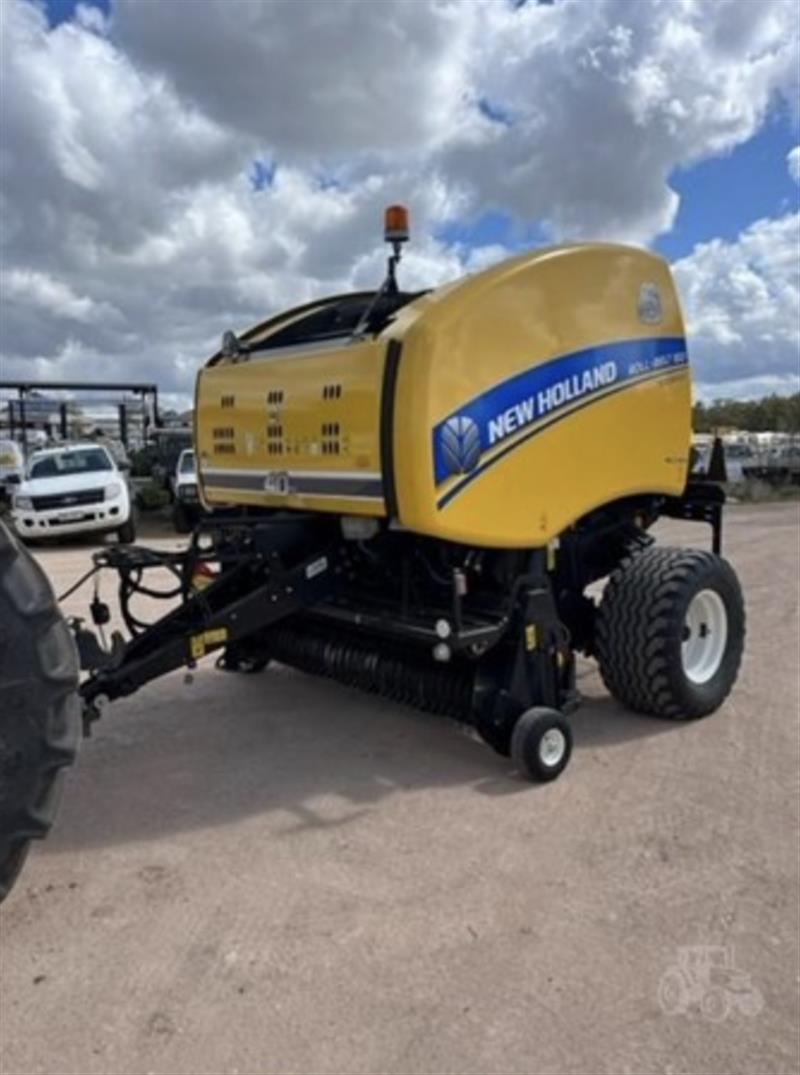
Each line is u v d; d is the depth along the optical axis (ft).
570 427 13.78
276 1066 7.48
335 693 17.88
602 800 12.61
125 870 10.78
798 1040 7.70
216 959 8.96
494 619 13.56
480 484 12.58
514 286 12.85
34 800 8.65
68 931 9.47
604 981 8.53
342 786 13.26
